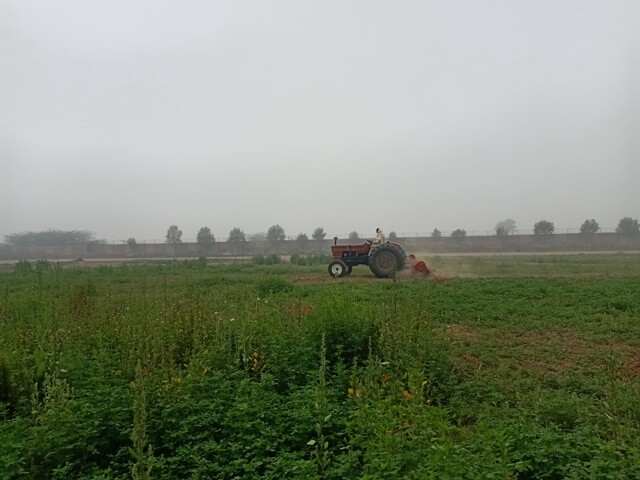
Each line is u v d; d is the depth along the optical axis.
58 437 4.70
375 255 21.72
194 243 61.88
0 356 6.48
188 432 4.98
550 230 60.91
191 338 7.89
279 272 27.86
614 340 9.49
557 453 4.31
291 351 7.15
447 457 3.95
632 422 5.50
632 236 53.25
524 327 10.53
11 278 25.19
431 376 6.71
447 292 15.32
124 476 4.38
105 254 63.41
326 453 4.32
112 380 6.11
